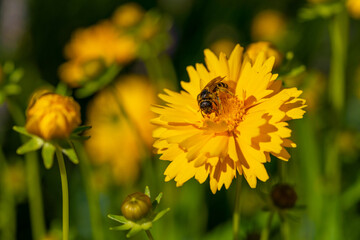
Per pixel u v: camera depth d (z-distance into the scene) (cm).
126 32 55
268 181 41
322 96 63
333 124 49
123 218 38
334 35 48
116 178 55
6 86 45
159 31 55
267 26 73
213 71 39
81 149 45
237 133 38
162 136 38
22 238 61
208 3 81
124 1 81
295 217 40
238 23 81
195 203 52
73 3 77
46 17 75
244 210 52
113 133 56
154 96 58
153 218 37
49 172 62
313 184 49
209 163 37
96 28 61
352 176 53
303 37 70
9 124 66
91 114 58
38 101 37
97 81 46
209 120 38
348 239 50
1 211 50
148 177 48
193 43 77
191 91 40
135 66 74
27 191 55
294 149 45
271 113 37
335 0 47
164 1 81
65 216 37
